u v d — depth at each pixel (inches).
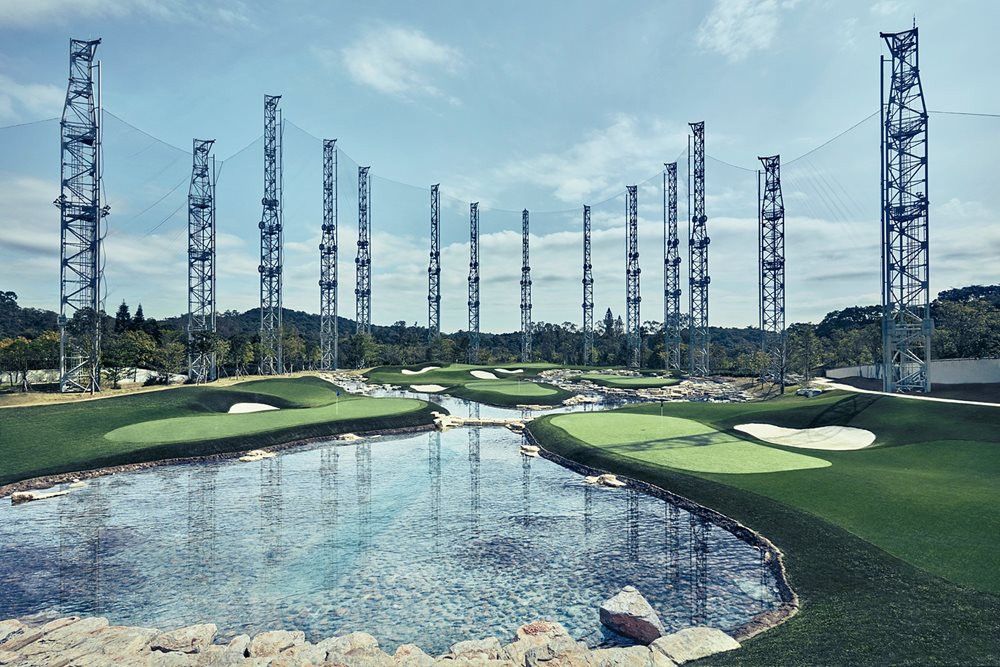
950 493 852.6
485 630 592.4
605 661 493.0
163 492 1121.4
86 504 1037.8
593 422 1792.6
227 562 770.8
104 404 1788.9
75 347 2209.6
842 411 1616.6
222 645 553.0
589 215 5088.6
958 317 3371.1
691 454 1293.1
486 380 3850.9
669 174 4271.7
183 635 556.4
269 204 3619.6
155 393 2030.0
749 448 1349.7
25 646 537.0
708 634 533.6
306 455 1497.3
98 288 2204.7
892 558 656.4
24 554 801.6
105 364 3006.9
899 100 1873.8
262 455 1457.9
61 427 1508.4
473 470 1320.1
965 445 1149.7
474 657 515.2
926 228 1845.5
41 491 1111.0
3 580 716.0
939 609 534.9
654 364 5007.4
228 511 996.6
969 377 2151.8
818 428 1546.5
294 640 554.9
